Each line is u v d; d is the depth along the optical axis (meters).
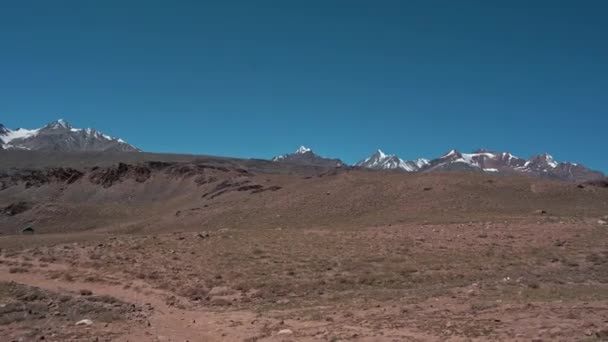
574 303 22.16
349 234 52.22
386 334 18.66
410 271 34.78
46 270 41.09
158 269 38.53
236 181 181.38
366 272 34.81
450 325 19.11
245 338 19.88
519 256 38.97
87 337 19.69
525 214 77.50
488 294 26.42
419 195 103.19
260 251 42.50
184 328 22.56
